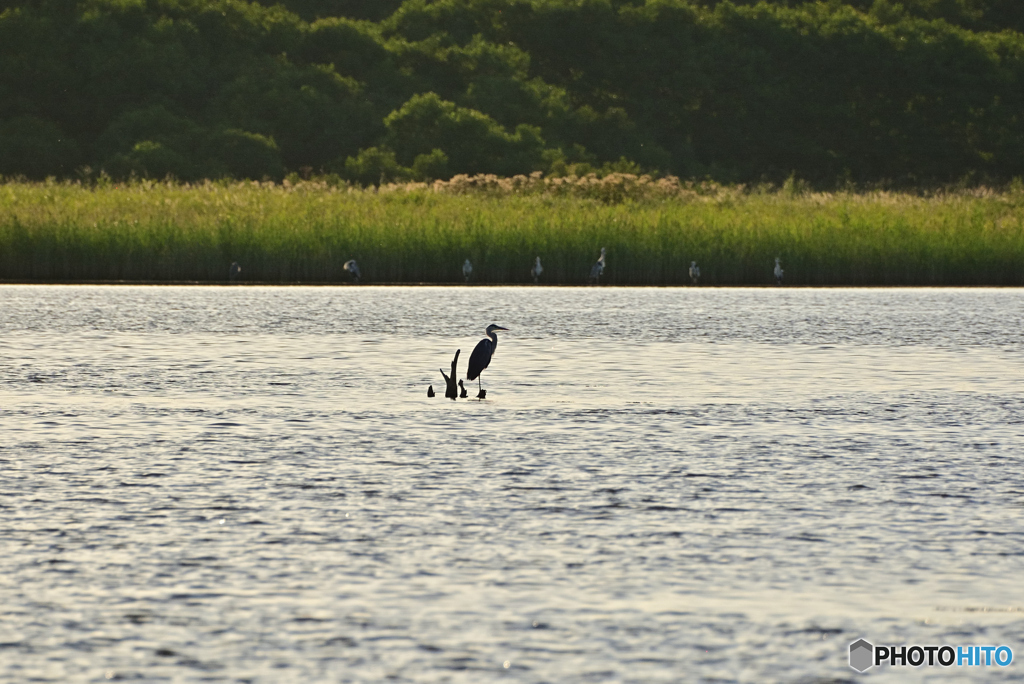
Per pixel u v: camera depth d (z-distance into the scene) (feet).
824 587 28.73
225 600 27.63
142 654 24.75
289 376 62.75
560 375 63.93
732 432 47.73
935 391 58.80
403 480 38.75
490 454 43.04
